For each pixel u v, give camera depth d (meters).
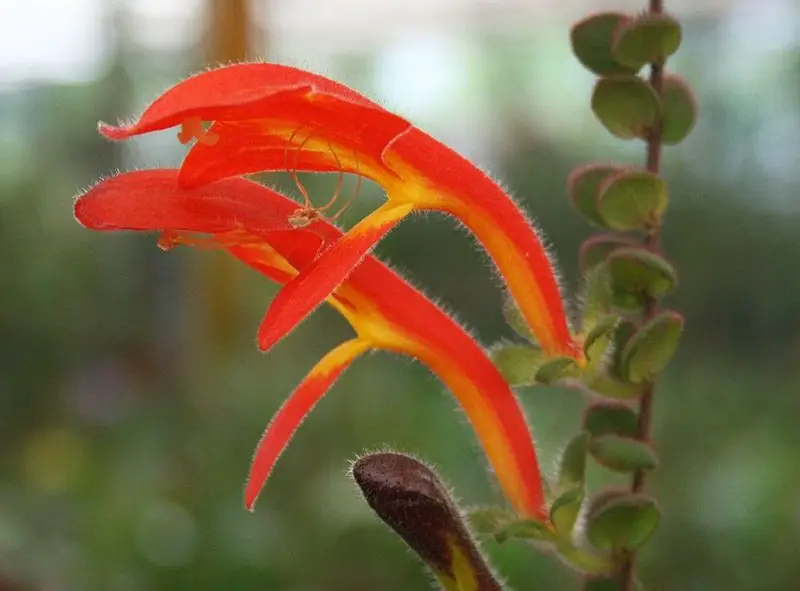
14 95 1.25
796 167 1.07
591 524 0.31
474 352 0.31
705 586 0.68
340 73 1.14
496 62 1.23
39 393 1.12
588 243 0.32
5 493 0.84
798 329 1.05
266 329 0.28
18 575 0.70
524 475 0.31
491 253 0.31
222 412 0.89
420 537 0.30
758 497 0.74
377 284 0.31
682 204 1.07
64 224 1.22
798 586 0.67
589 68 0.32
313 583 0.70
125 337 1.19
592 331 0.30
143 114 0.28
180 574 0.71
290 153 0.29
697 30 1.07
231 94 0.28
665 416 0.86
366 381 0.92
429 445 0.81
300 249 0.30
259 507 0.77
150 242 1.21
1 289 1.16
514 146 1.17
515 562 0.64
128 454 0.90
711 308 1.06
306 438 0.84
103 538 0.75
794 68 1.05
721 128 1.07
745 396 0.92
